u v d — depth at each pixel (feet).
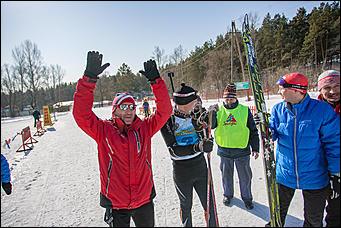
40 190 11.14
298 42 117.50
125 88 205.46
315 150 5.99
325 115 5.77
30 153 19.66
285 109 6.52
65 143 23.24
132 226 7.83
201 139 6.18
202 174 6.30
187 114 6.21
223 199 8.91
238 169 8.37
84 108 5.10
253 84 7.65
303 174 6.13
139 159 5.50
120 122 5.47
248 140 8.32
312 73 89.71
